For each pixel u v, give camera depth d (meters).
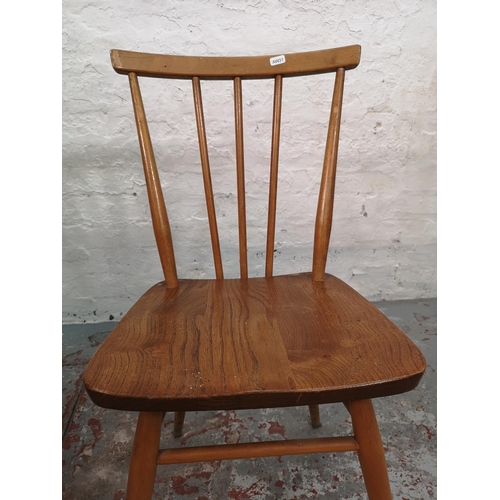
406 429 0.83
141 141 0.67
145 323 0.52
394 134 1.21
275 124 0.72
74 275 1.25
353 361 0.41
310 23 1.08
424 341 1.14
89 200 1.17
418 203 1.30
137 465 0.44
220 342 0.46
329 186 0.69
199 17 1.04
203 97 1.09
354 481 0.72
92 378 0.38
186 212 1.20
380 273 1.37
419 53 1.14
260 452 0.45
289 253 1.28
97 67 1.06
